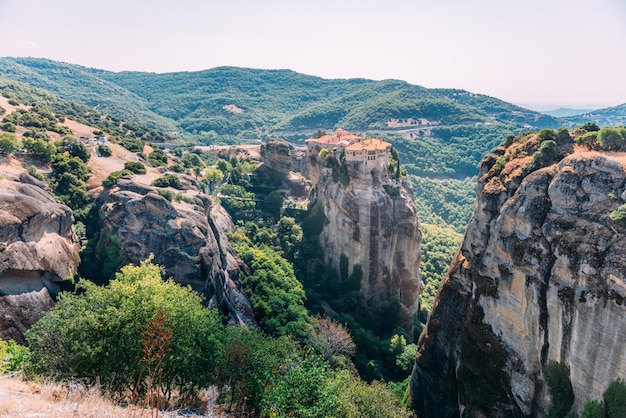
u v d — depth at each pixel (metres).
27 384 26.53
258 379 32.62
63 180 76.75
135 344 29.45
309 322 73.56
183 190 80.31
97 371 29.66
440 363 55.91
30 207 51.62
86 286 44.50
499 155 56.97
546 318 42.94
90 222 71.06
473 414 48.88
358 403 35.62
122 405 28.31
